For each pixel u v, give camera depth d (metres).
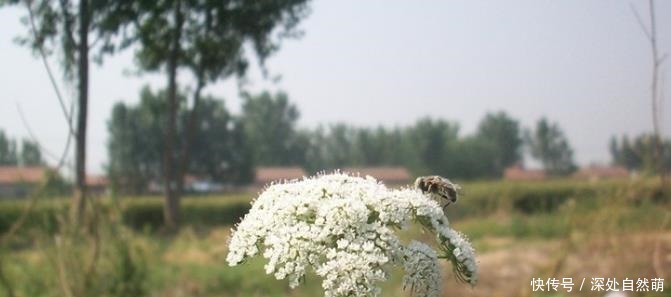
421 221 3.68
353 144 83.19
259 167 79.25
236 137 65.31
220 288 12.34
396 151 79.81
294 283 3.34
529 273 12.87
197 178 63.94
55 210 9.54
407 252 3.41
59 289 9.54
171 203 30.62
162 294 11.76
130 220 11.52
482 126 78.25
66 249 9.42
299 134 81.94
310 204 3.48
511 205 32.91
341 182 3.66
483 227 23.86
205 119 63.09
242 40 25.31
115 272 10.13
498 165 76.94
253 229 3.49
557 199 35.28
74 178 9.50
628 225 12.21
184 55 23.89
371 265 3.30
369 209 3.53
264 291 12.23
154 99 32.31
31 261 10.53
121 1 11.31
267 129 79.62
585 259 12.05
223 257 15.62
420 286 3.37
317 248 3.33
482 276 13.32
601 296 10.44
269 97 79.75
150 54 22.55
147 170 50.25
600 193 12.73
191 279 12.48
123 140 49.62
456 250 3.56
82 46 8.44
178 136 40.72
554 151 77.56
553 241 19.20
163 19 19.83
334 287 3.26
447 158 74.56
